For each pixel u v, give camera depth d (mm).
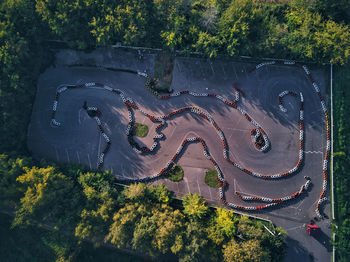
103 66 73188
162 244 57125
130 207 59844
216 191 68250
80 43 67875
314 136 67375
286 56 68000
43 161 67438
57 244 62906
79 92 73188
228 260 56719
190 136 70000
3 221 71188
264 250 60125
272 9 68312
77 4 62031
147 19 64250
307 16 61625
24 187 61219
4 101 64188
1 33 62125
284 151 67812
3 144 66875
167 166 69375
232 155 68750
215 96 70062
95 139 71750
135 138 71125
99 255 69250
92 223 60469
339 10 65188
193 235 58688
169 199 65625
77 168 67688
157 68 71875
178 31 63812
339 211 64688
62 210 62656
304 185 66562
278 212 66750
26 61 68688
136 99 72062
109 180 67375
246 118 69125
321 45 61438
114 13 63500
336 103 66375
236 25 61500
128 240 60344
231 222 59438
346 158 65188
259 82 69625
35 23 67375
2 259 70688
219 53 69062
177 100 71125
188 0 65500
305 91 68438
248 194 67688
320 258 64562
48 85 73688
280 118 68625
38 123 73125
